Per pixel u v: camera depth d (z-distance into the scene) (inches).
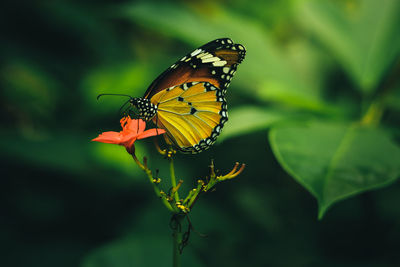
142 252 16.5
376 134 15.6
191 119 16.0
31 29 19.7
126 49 20.8
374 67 17.4
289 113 16.8
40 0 19.6
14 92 19.4
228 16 18.4
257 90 18.2
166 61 19.1
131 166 17.9
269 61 17.9
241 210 19.1
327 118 16.9
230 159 19.8
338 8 18.4
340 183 14.7
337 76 18.7
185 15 18.1
